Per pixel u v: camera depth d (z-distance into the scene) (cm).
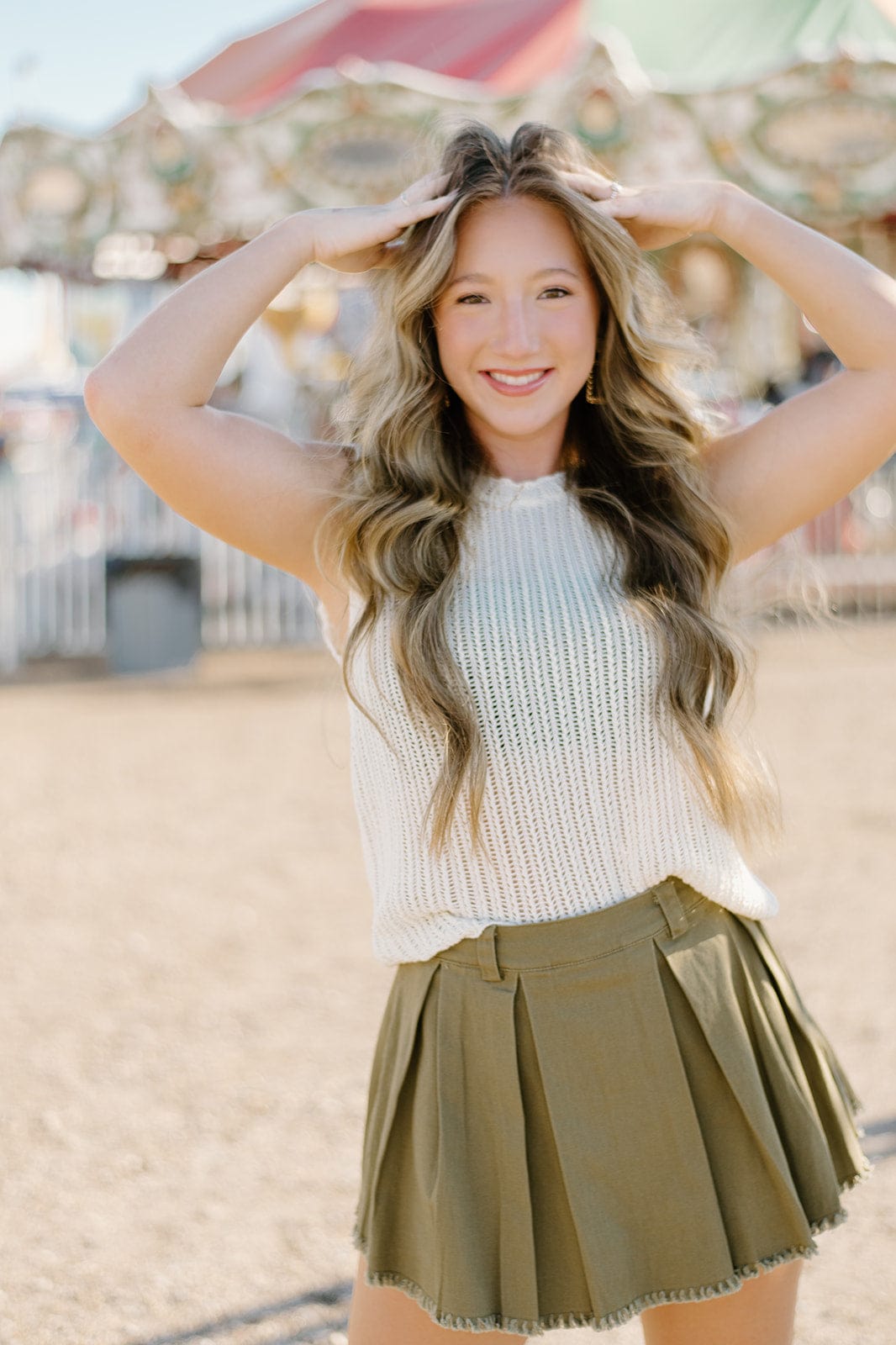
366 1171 194
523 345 191
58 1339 265
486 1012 182
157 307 196
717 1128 183
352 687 194
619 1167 179
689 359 207
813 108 869
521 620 188
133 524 1124
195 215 924
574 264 195
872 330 199
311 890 542
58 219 934
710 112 872
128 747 807
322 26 1266
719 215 204
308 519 200
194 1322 270
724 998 186
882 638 1073
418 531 191
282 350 1271
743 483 206
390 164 897
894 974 433
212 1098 366
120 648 1066
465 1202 178
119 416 189
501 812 186
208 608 1142
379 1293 189
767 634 1096
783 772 696
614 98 863
